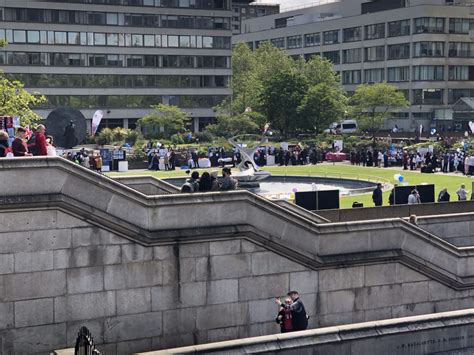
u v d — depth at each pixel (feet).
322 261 68.90
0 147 61.87
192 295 63.77
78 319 59.62
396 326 60.18
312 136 354.33
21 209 56.80
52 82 402.31
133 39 421.59
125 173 217.56
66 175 58.13
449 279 75.56
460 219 93.45
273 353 55.57
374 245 71.67
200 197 63.46
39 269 57.98
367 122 390.21
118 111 421.59
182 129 386.52
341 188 178.70
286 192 167.12
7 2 385.91
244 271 65.67
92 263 59.77
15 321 57.52
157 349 62.69
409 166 232.12
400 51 470.39
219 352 54.44
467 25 460.96
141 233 61.16
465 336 62.85
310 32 541.75
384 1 513.04
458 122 434.71
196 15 435.53
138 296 61.72
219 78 446.60
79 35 406.00
